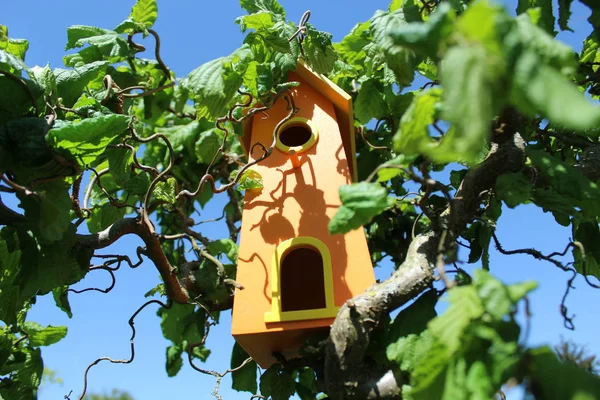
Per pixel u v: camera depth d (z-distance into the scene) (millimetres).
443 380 1515
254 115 2867
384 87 3176
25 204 2133
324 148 2736
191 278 2855
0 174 1922
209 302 2953
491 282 1490
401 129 1409
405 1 2484
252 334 2363
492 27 1100
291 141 2900
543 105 1073
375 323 2053
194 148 3816
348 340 2039
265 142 2795
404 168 1654
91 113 2395
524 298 1502
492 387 1463
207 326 2838
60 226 2096
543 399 1478
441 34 1225
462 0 2287
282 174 2686
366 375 2084
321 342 2229
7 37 2400
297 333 2365
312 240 2500
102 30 3334
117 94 2852
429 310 2018
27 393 3039
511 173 2008
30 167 2057
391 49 2266
